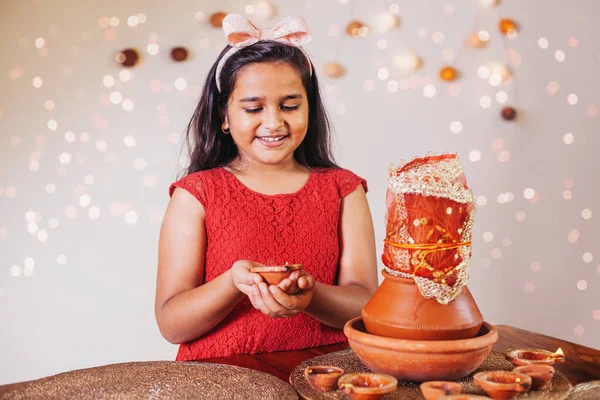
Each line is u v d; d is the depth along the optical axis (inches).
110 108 89.3
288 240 53.6
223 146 57.1
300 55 52.2
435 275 34.1
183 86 90.9
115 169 90.0
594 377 38.1
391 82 98.0
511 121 104.7
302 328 52.2
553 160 107.7
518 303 107.7
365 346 34.8
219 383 35.8
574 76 107.7
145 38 89.7
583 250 110.7
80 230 89.5
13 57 86.8
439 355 33.2
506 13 103.5
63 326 89.7
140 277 91.8
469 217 35.4
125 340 91.8
